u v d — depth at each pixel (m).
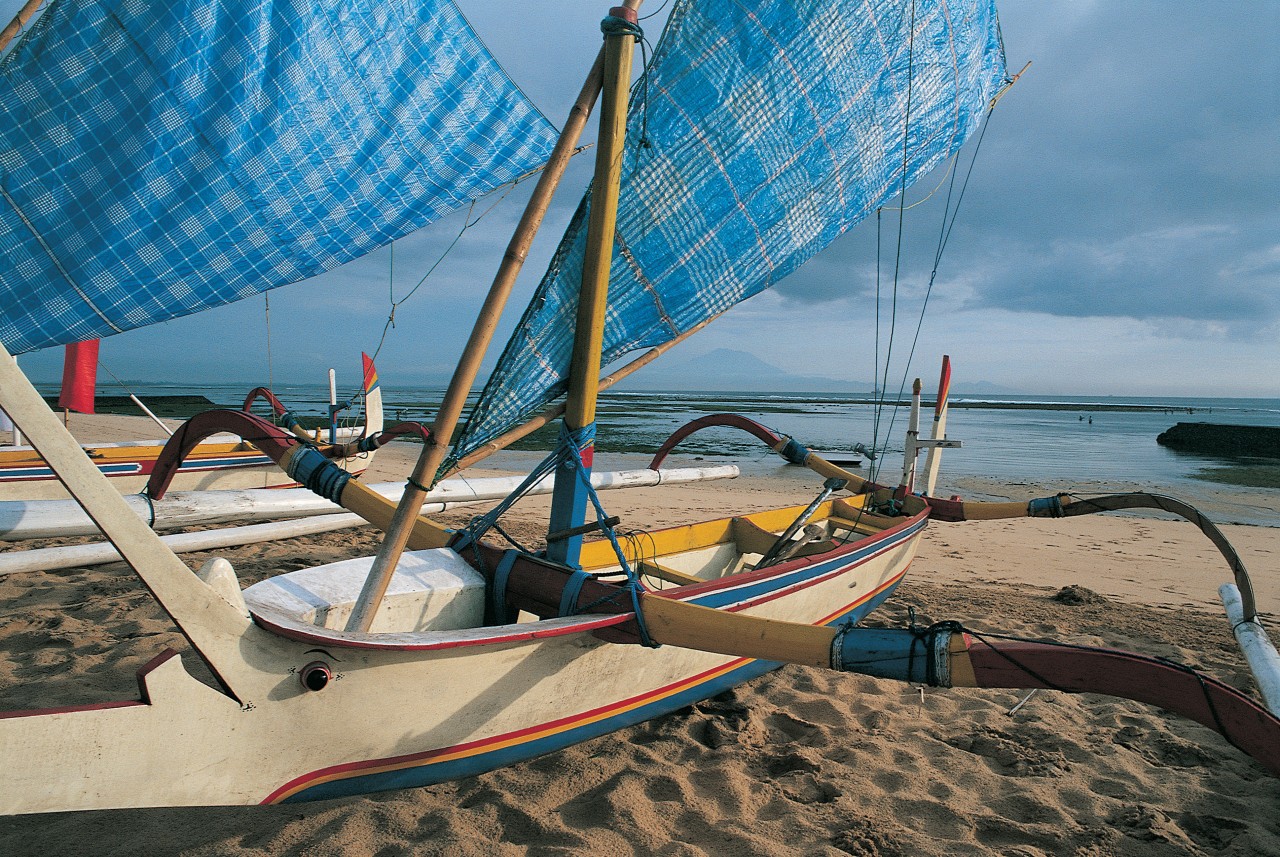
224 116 4.57
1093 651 2.46
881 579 5.23
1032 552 8.87
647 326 3.64
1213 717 2.29
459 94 5.91
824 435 31.41
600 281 3.18
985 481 16.41
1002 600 6.41
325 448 6.64
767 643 2.73
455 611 3.24
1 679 3.64
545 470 3.41
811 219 4.31
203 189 4.54
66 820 2.67
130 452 7.79
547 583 3.17
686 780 3.10
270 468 8.62
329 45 5.02
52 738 1.86
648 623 2.90
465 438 3.00
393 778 2.62
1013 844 2.77
